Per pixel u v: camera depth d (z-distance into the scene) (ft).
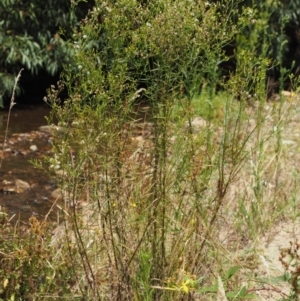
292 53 38.75
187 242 9.72
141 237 9.54
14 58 31.45
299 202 14.80
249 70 10.30
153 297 9.56
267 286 10.71
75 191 8.97
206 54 9.43
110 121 8.74
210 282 10.20
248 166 15.23
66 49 31.60
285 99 17.42
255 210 13.25
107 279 9.90
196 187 9.74
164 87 9.20
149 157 9.86
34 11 32.55
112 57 9.10
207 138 11.40
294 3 36.83
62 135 9.01
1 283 9.80
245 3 33.99
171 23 9.04
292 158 17.13
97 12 8.96
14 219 15.74
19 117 29.60
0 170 20.18
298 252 12.32
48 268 10.02
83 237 10.39
